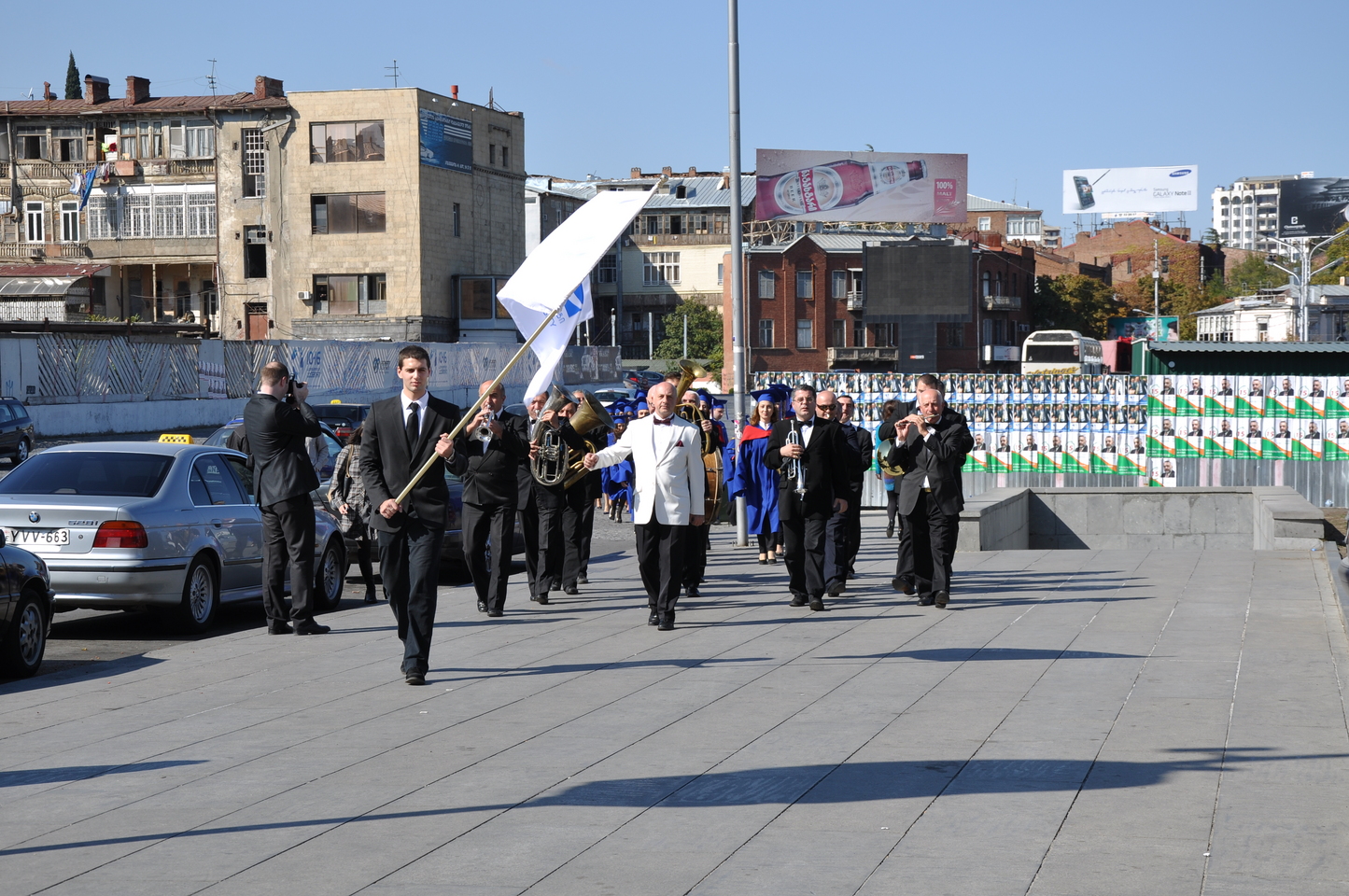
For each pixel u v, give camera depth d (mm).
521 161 80750
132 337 52938
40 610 9781
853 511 14086
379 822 5633
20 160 75250
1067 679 8562
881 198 66750
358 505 13156
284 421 11102
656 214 117188
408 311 72062
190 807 5926
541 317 10930
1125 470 24859
